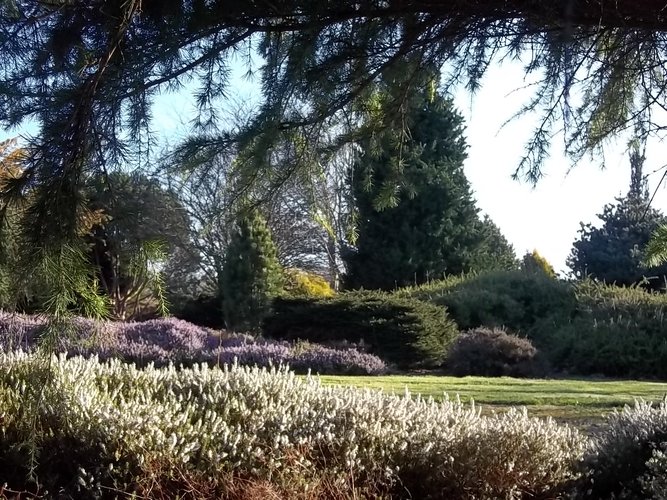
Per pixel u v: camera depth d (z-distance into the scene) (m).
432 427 4.23
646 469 4.40
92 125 2.30
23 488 3.29
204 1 2.55
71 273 2.31
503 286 18.73
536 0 2.49
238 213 2.99
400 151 3.66
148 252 2.44
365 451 3.86
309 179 3.15
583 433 5.71
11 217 2.27
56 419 3.42
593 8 2.49
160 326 14.03
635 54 3.06
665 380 14.05
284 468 3.53
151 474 3.25
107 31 2.38
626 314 16.11
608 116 3.37
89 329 2.49
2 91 2.26
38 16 2.39
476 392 8.18
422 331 15.43
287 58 2.80
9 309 2.35
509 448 4.16
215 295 19.56
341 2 2.71
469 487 4.02
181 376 4.40
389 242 23.31
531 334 17.16
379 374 13.26
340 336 15.94
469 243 23.94
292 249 23.98
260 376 4.46
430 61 2.97
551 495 4.25
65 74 2.38
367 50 2.90
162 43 2.48
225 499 3.30
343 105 3.00
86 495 3.22
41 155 2.27
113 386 4.12
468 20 2.74
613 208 21.89
